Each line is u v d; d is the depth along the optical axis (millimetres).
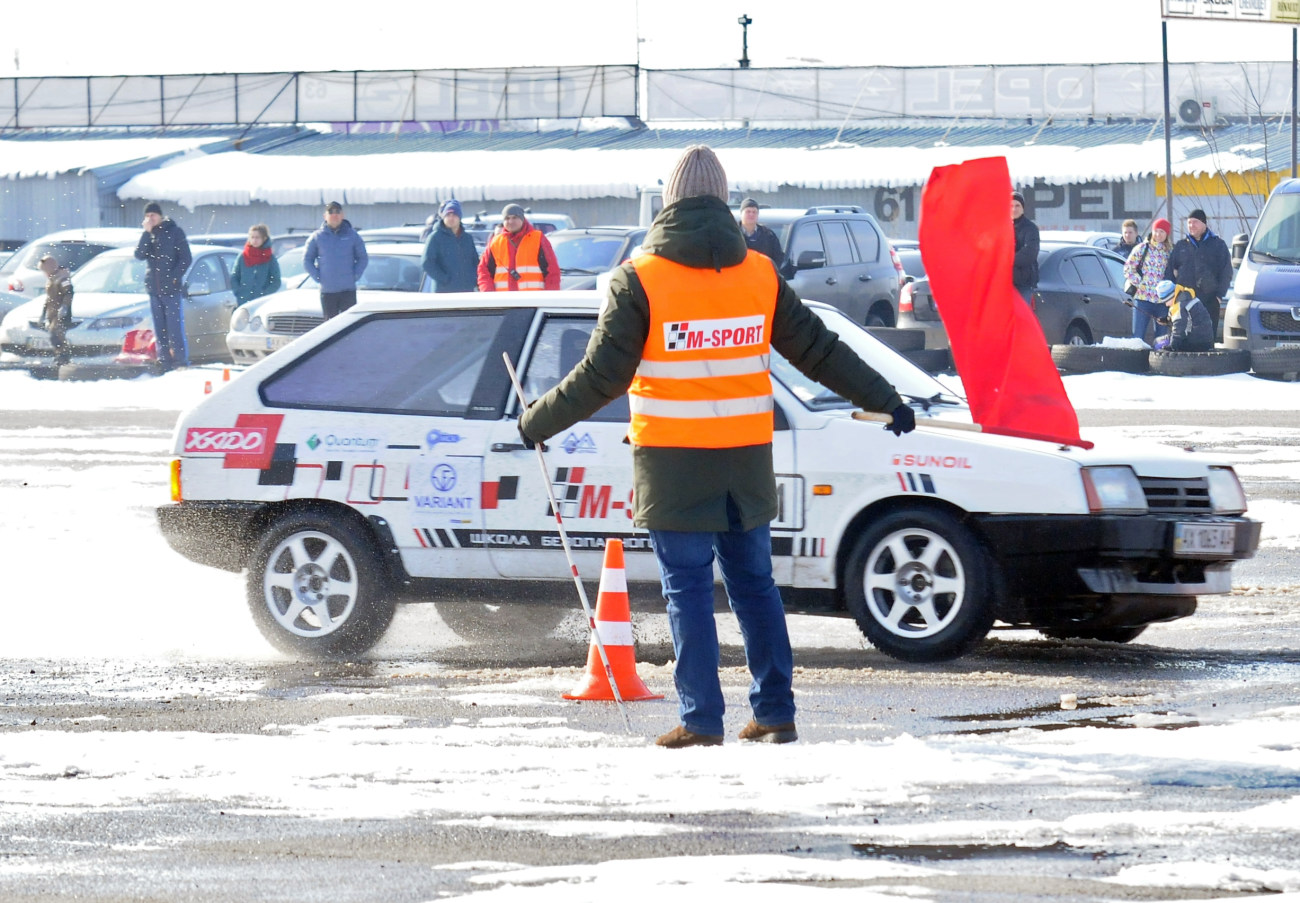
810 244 54031
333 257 52531
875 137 109812
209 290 61031
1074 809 11969
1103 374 56031
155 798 12609
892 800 12211
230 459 19859
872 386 14047
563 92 114688
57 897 10406
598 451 18734
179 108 118125
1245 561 25016
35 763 13688
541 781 12891
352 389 19828
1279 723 14688
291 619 19406
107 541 27344
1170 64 107125
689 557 13867
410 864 10922
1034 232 50312
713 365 13602
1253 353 55344
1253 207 97375
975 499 17969
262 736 14742
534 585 19047
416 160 105438
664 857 10938
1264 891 10211
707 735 14070
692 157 13758
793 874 10531
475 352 19578
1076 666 18047
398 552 19266
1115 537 17750
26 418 48062
